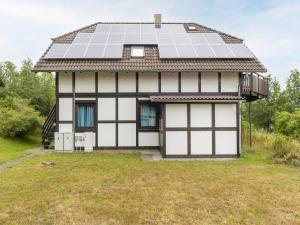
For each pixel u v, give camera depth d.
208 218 6.67
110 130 15.75
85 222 6.33
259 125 38.47
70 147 15.35
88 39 17.33
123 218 6.56
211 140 13.71
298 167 11.60
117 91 15.71
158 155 14.12
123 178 9.62
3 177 9.56
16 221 6.30
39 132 20.72
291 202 7.72
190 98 13.42
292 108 39.12
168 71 14.98
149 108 15.89
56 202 7.37
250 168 11.34
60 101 15.65
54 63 15.16
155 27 19.73
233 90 15.62
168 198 7.82
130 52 16.31
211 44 16.98
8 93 25.19
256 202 7.67
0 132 18.06
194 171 10.73
